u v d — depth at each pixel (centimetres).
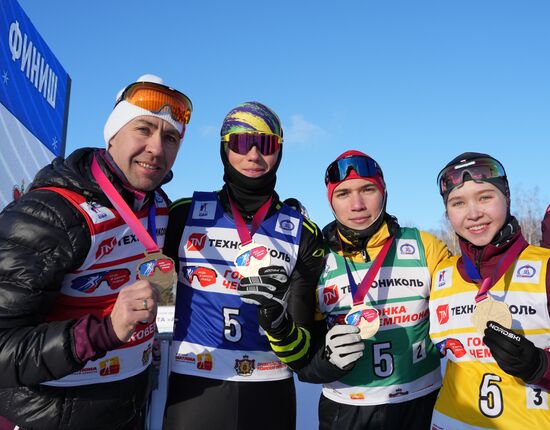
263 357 224
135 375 193
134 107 181
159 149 184
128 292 148
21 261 151
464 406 201
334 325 221
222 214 240
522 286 201
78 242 163
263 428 216
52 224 159
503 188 210
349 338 200
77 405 172
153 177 188
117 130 184
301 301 232
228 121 240
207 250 230
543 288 196
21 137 522
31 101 553
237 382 217
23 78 532
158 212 218
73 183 170
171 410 218
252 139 229
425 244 252
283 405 226
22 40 529
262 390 221
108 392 180
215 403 213
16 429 167
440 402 214
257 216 235
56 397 169
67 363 142
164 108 185
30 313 152
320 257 245
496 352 175
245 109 237
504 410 191
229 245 231
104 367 180
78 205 167
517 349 172
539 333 193
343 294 243
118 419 186
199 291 226
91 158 185
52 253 157
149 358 206
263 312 195
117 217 179
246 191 239
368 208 242
